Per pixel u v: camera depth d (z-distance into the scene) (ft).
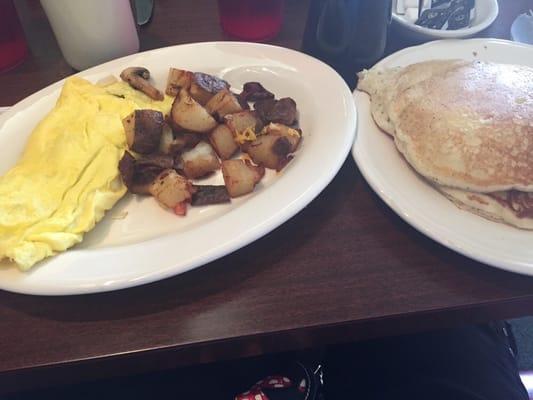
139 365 1.69
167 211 2.02
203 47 2.58
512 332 3.56
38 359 1.63
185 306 1.74
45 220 1.84
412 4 2.89
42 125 2.17
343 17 2.33
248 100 2.39
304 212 2.00
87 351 1.64
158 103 2.39
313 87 2.33
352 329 1.72
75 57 2.66
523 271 1.65
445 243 1.73
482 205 1.81
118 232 1.96
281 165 2.12
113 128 2.17
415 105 2.01
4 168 2.16
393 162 2.03
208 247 1.72
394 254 1.86
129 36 2.67
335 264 1.84
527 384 3.37
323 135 2.08
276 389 2.37
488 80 2.01
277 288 1.78
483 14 2.80
